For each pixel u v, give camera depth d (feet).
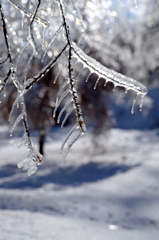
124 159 36.99
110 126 46.78
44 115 35.96
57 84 33.01
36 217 12.67
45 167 37.83
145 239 11.53
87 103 40.47
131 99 42.91
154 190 20.61
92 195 21.07
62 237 9.98
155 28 52.75
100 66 3.41
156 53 52.65
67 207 16.84
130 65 37.22
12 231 9.98
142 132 74.33
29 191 23.18
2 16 3.47
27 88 3.13
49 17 5.24
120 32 40.32
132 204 18.01
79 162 39.47
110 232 12.00
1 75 3.59
